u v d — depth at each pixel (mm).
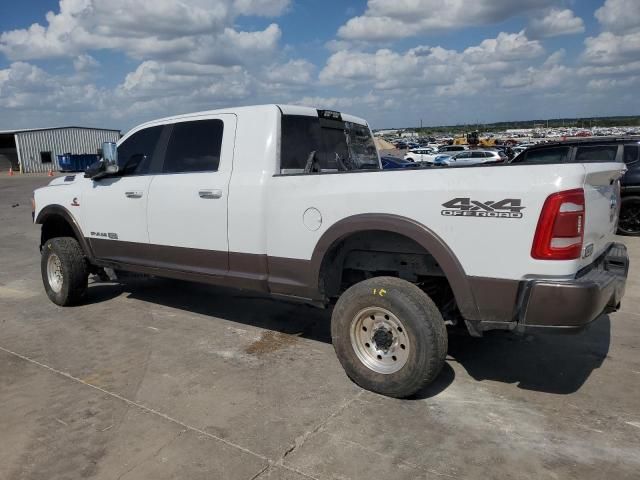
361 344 3877
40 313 5984
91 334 5230
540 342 4840
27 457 3143
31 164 48594
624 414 3523
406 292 3586
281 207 4211
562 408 3617
